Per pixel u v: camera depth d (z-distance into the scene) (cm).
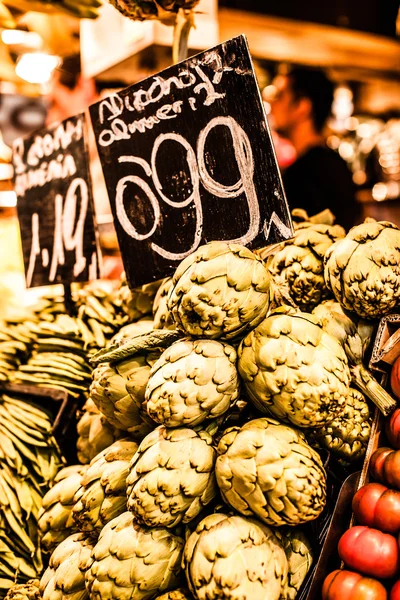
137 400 79
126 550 71
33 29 155
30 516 95
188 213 89
